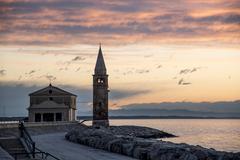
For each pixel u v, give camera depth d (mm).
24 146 64125
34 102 148000
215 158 57125
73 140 93250
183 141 151625
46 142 90000
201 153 58500
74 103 155250
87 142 85750
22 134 69688
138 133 157125
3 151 58469
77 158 65812
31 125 114062
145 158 65000
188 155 58312
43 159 57688
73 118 155625
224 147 126875
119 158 66500
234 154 57031
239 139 167125
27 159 56219
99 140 81500
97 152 74000
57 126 128875
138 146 69688
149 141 77188
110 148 75250
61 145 84688
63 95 148000
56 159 58000
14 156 58250
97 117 153750
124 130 154000
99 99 154125
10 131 89438
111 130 142250
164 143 73438
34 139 96812
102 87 154000
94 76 154250
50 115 147000
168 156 60594
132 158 66500
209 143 144250
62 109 146750
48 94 148125
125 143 73312
